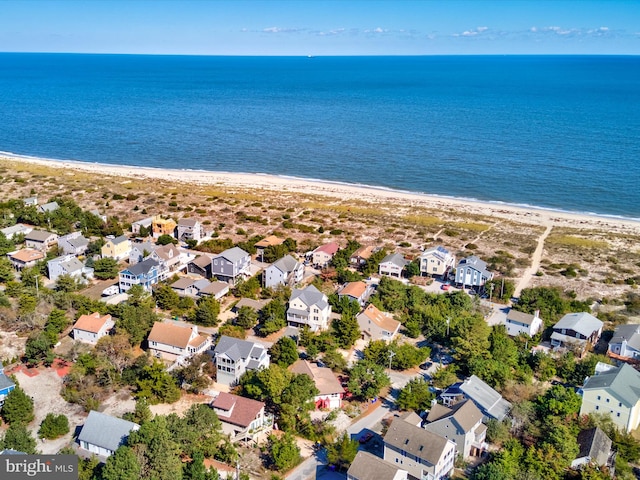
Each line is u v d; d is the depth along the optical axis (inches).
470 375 3627.0
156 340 3806.6
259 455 2918.3
